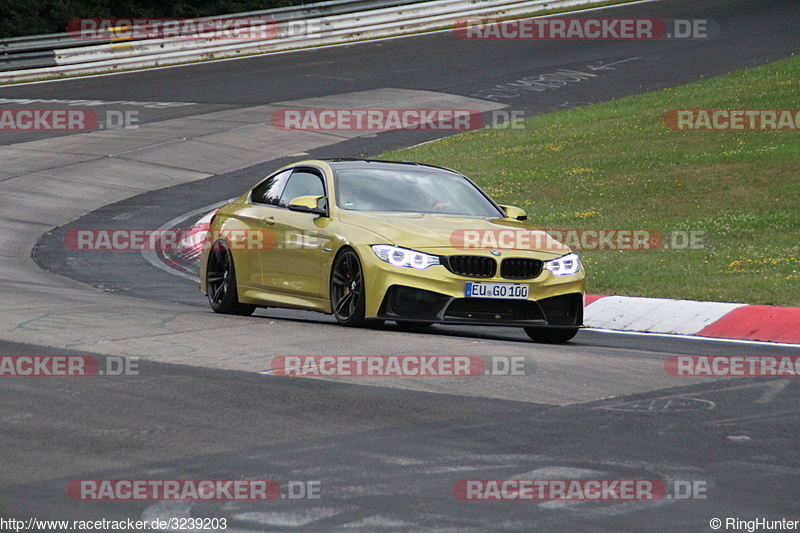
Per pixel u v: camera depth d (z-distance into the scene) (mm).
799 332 33781
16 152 87125
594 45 129750
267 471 15508
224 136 93312
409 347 26672
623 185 66625
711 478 15469
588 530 13164
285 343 27078
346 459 16172
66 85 122625
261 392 20969
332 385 21734
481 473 15500
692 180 65500
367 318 29891
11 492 14461
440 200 33781
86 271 50875
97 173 80188
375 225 30875
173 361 24281
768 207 57375
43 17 160875
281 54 139625
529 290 29891
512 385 22141
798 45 118250
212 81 121562
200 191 75375
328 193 33188
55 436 17438
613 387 22281
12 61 127312
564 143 81688
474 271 29625
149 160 84938
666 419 19234
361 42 145000
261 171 81500
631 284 43469
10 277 45719
